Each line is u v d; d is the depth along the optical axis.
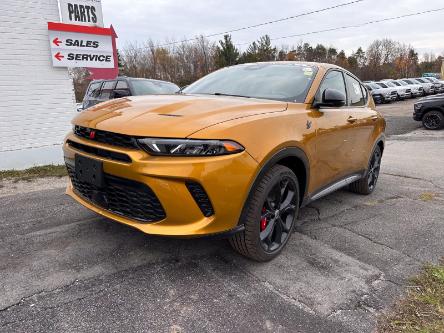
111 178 2.61
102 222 3.70
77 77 25.86
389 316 2.38
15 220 3.79
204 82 4.05
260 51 49.16
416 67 76.62
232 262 2.97
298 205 3.23
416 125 14.91
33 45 6.82
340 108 3.94
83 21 7.22
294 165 3.23
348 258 3.14
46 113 7.13
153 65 49.31
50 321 2.23
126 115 2.72
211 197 2.43
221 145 2.42
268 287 2.66
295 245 3.34
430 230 3.82
